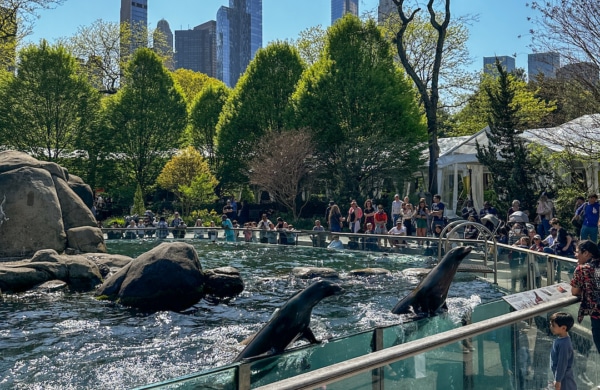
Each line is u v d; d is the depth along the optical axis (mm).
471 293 11797
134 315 10328
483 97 49125
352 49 36312
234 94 42344
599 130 19203
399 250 16547
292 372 3432
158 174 42750
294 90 40500
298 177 34656
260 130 40688
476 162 30750
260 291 12539
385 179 34469
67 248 15758
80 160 40031
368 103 34906
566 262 8562
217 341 8664
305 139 34312
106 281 11945
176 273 11234
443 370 3670
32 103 38219
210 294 11828
